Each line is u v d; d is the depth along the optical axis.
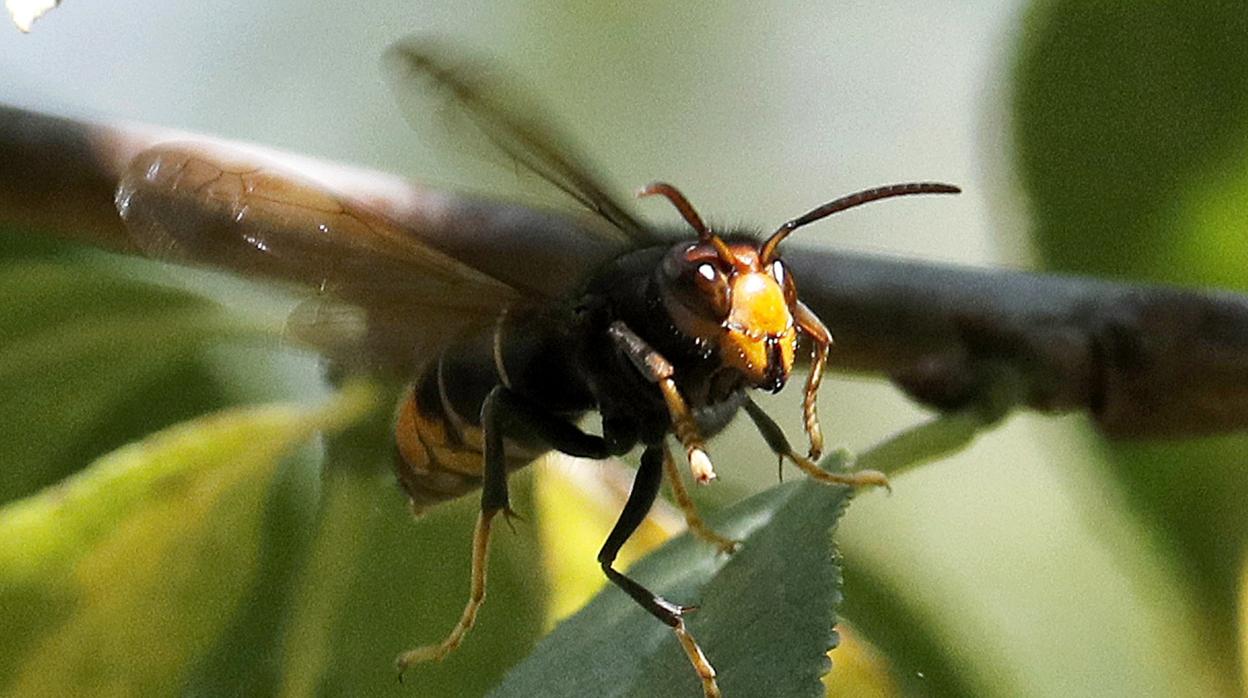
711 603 0.21
